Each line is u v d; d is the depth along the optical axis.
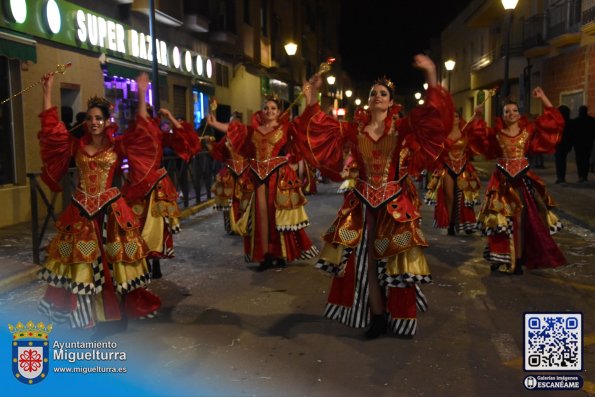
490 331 4.93
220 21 20.94
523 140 6.51
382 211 4.50
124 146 4.73
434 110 4.14
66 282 4.56
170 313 5.44
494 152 6.72
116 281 4.70
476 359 4.35
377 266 4.62
